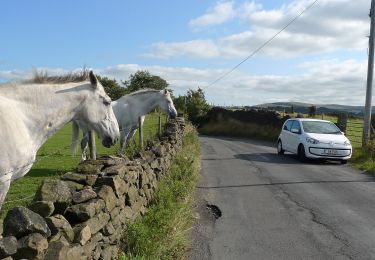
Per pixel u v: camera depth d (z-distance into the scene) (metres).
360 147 18.91
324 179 12.36
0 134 4.12
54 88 4.93
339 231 7.12
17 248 3.09
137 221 5.65
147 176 7.21
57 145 18.67
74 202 4.25
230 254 5.94
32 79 4.84
